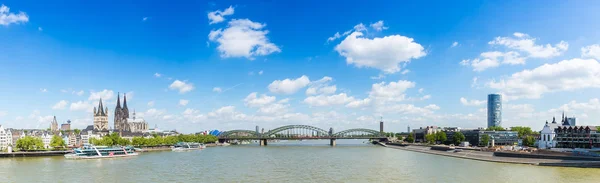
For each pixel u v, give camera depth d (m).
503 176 120.94
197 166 155.00
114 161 177.50
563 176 119.50
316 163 168.12
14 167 147.00
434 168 144.38
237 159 191.50
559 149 193.62
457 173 129.25
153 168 147.38
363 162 172.00
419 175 125.06
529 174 124.44
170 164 163.50
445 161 175.00
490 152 197.38
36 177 120.94
